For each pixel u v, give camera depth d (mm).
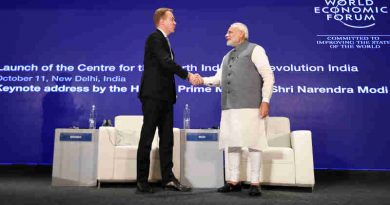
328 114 3924
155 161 3078
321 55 4023
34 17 4148
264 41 4078
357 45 4016
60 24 4137
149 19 4156
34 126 3953
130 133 3451
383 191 2965
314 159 3848
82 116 3996
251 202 2338
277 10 4109
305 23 4082
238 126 2615
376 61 3980
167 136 2797
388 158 3795
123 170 3029
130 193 2662
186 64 4090
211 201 2352
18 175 3775
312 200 2471
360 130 3867
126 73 4078
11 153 3902
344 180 3699
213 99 4008
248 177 3002
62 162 3094
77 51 4098
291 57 4039
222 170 3072
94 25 4145
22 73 4051
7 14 4137
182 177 3064
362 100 3924
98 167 3010
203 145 3105
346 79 3967
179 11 4145
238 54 2756
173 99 2809
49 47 4102
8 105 3986
